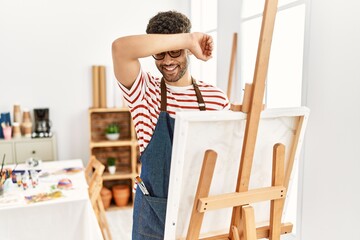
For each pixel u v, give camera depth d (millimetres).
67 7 3793
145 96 1158
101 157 4094
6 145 3496
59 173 2742
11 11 3641
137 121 1158
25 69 3752
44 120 3773
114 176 3857
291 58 2232
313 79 1876
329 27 1745
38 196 2143
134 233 1207
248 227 994
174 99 1182
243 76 2740
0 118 3674
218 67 3104
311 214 1934
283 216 1173
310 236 1953
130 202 4043
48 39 3781
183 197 956
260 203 1100
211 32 3404
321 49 1809
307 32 1907
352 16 1601
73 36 3848
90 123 3762
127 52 993
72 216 2057
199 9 3738
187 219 985
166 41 1003
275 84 2395
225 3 2912
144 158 1095
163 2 4062
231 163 991
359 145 1593
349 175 1657
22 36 3701
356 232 1633
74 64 3885
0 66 3678
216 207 945
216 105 1226
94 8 3871
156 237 1120
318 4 1817
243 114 944
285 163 1099
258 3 2584
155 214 1111
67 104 3918
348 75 1640
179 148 885
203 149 936
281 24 2295
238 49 2734
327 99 1779
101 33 3924
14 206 1956
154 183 1079
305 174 1964
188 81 1218
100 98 3924
